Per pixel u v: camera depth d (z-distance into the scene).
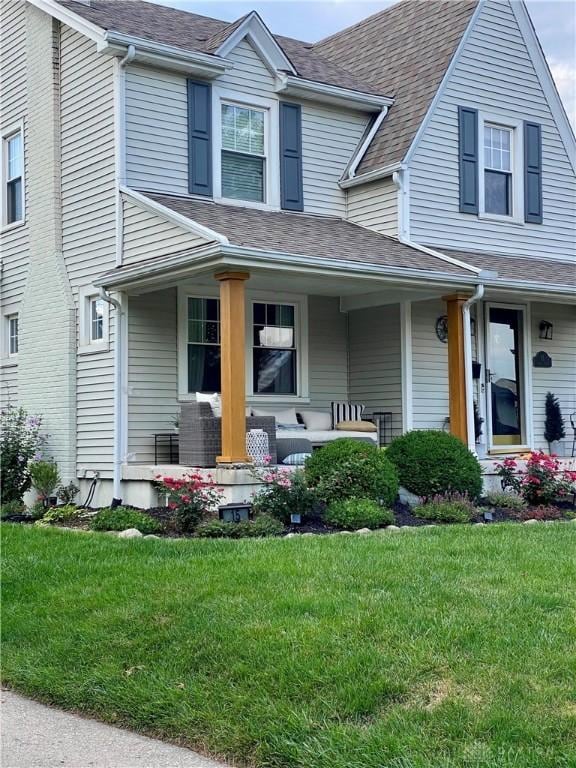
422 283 11.91
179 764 4.51
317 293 13.78
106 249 12.53
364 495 10.08
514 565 7.06
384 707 4.64
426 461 10.91
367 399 14.13
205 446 10.94
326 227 13.33
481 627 5.46
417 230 13.80
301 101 14.09
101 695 5.29
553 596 6.06
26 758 4.64
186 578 6.90
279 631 5.57
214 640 5.60
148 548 8.16
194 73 12.91
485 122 14.95
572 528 9.27
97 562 7.72
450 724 4.36
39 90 14.11
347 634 5.44
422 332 13.80
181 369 12.58
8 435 13.30
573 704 4.50
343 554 7.53
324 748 4.29
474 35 14.80
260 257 10.26
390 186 13.76
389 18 17.25
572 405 16.20
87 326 13.03
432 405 13.87
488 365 14.91
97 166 12.77
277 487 9.63
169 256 10.69
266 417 11.30
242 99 13.41
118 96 12.30
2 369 15.08
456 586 6.38
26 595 7.13
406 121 14.17
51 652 5.96
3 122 15.14
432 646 5.19
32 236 14.27
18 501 12.79
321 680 4.89
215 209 12.52
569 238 16.08
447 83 14.35
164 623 6.01
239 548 7.96
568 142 16.12
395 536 8.55
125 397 12.09
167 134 12.70
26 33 14.52
